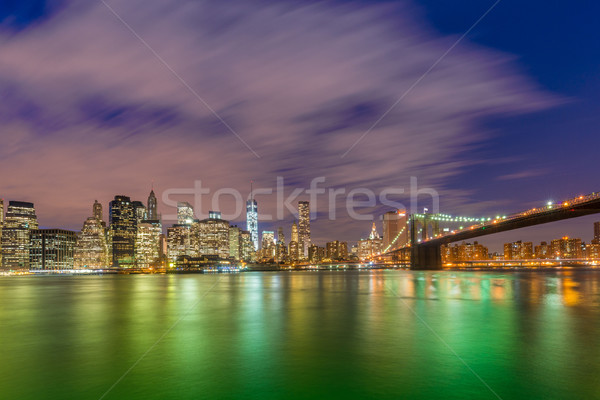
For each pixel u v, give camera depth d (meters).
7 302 62.75
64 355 23.67
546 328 31.06
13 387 18.00
